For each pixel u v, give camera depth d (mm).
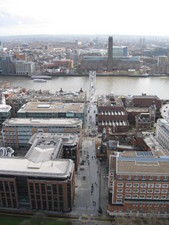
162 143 199625
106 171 180375
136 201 133750
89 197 153125
